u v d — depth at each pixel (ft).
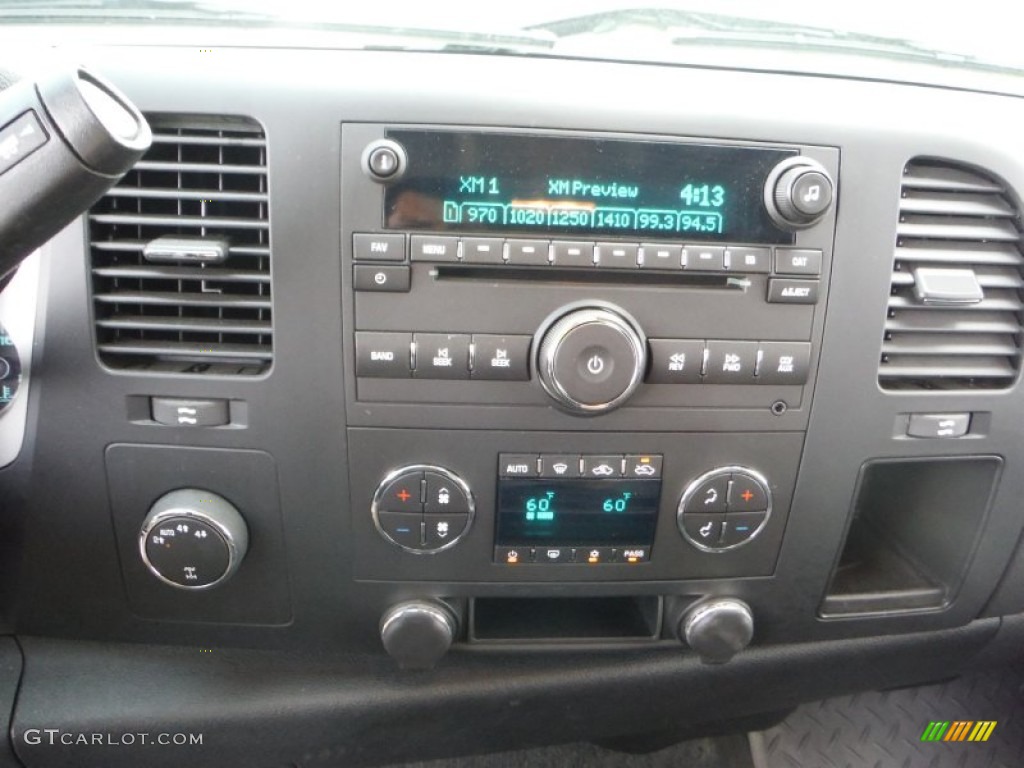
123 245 2.28
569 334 2.23
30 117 1.61
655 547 2.61
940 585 3.03
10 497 2.50
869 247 2.40
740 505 2.57
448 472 2.45
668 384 2.42
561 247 2.27
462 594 2.65
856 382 2.50
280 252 2.25
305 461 2.44
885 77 2.67
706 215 2.30
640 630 2.88
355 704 2.90
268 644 2.76
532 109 2.22
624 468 2.49
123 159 1.65
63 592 2.65
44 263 2.30
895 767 3.94
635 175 2.27
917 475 3.09
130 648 2.88
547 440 2.45
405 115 2.20
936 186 2.46
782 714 3.66
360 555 2.56
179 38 2.54
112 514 2.52
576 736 3.24
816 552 2.70
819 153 2.34
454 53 2.45
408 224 2.23
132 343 2.35
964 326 2.54
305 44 2.47
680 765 4.08
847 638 2.98
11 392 2.39
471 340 2.31
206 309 2.36
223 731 2.89
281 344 2.32
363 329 2.30
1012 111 2.57
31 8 2.58
